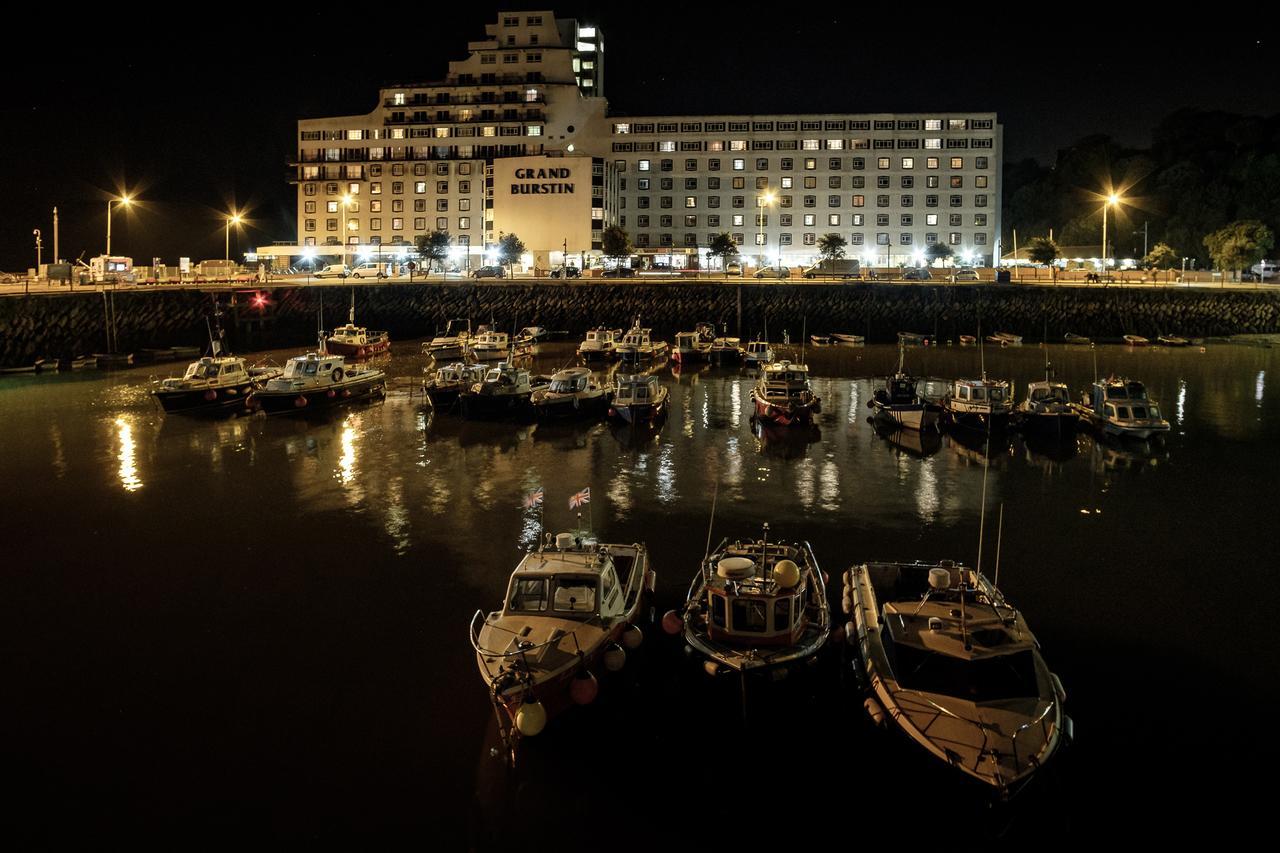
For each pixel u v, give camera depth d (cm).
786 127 13750
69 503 3216
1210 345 8600
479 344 7269
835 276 10956
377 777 1617
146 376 6378
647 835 1480
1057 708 1560
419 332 9719
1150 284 10188
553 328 9900
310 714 1808
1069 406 4494
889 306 9750
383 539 2838
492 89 13750
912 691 1606
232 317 8538
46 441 4209
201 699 1861
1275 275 10981
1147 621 2205
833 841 1466
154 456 3925
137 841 1469
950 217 13662
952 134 13600
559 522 3006
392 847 1459
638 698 1852
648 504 3222
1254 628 2167
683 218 13912
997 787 1411
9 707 1830
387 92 13825
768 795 1569
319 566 2600
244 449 4066
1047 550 2728
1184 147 14612
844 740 1717
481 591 2417
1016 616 1728
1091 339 9194
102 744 1709
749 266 13188
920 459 3900
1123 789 1578
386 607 2311
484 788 1588
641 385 4838
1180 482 3519
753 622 1753
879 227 13750
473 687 1908
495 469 3722
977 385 4581
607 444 4206
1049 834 1478
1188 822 1504
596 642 1727
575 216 13012
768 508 3169
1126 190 14125
